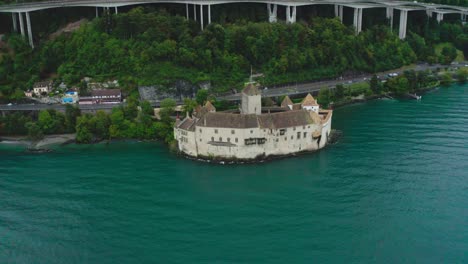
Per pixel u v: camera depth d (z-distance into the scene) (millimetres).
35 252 142875
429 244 142500
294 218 156375
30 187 179750
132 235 149500
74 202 168750
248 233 149250
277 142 198750
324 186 176000
